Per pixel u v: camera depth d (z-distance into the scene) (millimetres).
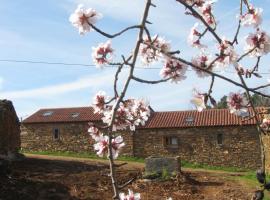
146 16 3291
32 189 16391
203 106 3561
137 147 33156
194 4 3773
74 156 33969
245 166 31125
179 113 34562
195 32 3660
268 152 23047
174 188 18812
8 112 24531
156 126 32969
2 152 23734
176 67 3543
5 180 16516
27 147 36000
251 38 3551
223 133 31781
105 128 3500
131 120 4074
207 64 3520
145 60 3686
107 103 3992
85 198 16156
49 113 37188
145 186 19156
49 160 26234
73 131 35219
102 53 3717
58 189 17016
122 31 3277
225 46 3473
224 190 18562
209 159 31906
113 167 3166
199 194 17906
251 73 3594
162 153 32781
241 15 3555
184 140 32531
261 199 3479
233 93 3803
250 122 31188
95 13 3389
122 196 3758
